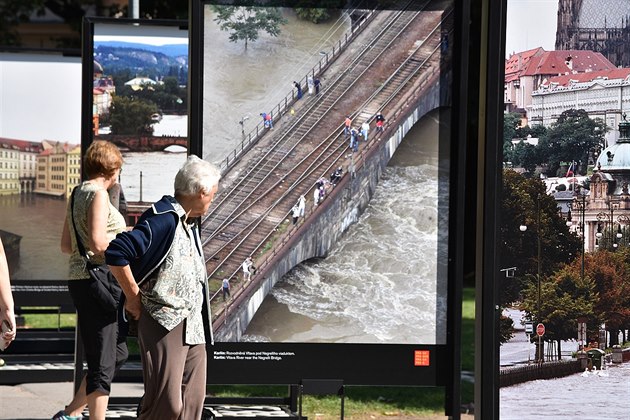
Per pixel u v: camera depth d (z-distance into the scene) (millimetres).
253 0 8281
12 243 12555
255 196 8328
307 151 8352
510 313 7922
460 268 8391
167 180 11352
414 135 8398
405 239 8406
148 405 7254
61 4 25516
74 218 8492
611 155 7945
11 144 12516
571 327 7957
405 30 8352
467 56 8336
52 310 13523
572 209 7953
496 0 7781
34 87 12539
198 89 8242
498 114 7789
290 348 8352
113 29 11219
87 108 10742
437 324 8414
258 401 10078
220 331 8305
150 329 7195
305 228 8359
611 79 7945
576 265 7949
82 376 9758
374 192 8414
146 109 11312
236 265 8312
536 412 7926
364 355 8383
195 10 8203
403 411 11258
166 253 7148
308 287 8375
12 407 10641
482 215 7824
